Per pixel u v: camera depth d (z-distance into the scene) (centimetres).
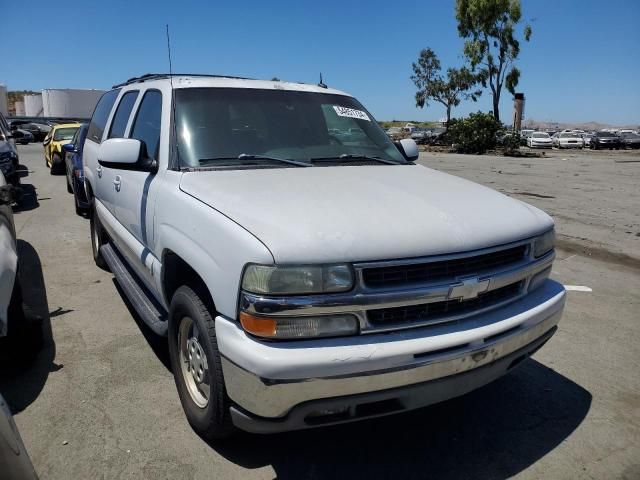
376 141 432
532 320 287
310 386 232
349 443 307
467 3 4025
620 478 282
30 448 294
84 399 343
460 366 257
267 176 326
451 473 284
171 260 332
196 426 302
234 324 249
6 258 348
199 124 360
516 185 1463
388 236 249
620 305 538
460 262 262
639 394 368
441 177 365
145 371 381
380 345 240
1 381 365
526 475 283
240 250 245
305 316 236
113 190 462
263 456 293
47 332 446
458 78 4544
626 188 1411
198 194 303
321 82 471
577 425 329
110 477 273
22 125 3619
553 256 321
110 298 528
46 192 1237
